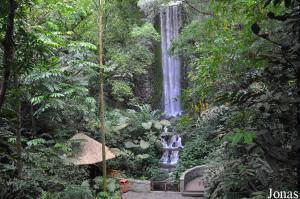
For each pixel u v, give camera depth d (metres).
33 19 5.75
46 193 4.52
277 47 2.41
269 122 1.79
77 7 7.82
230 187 3.06
